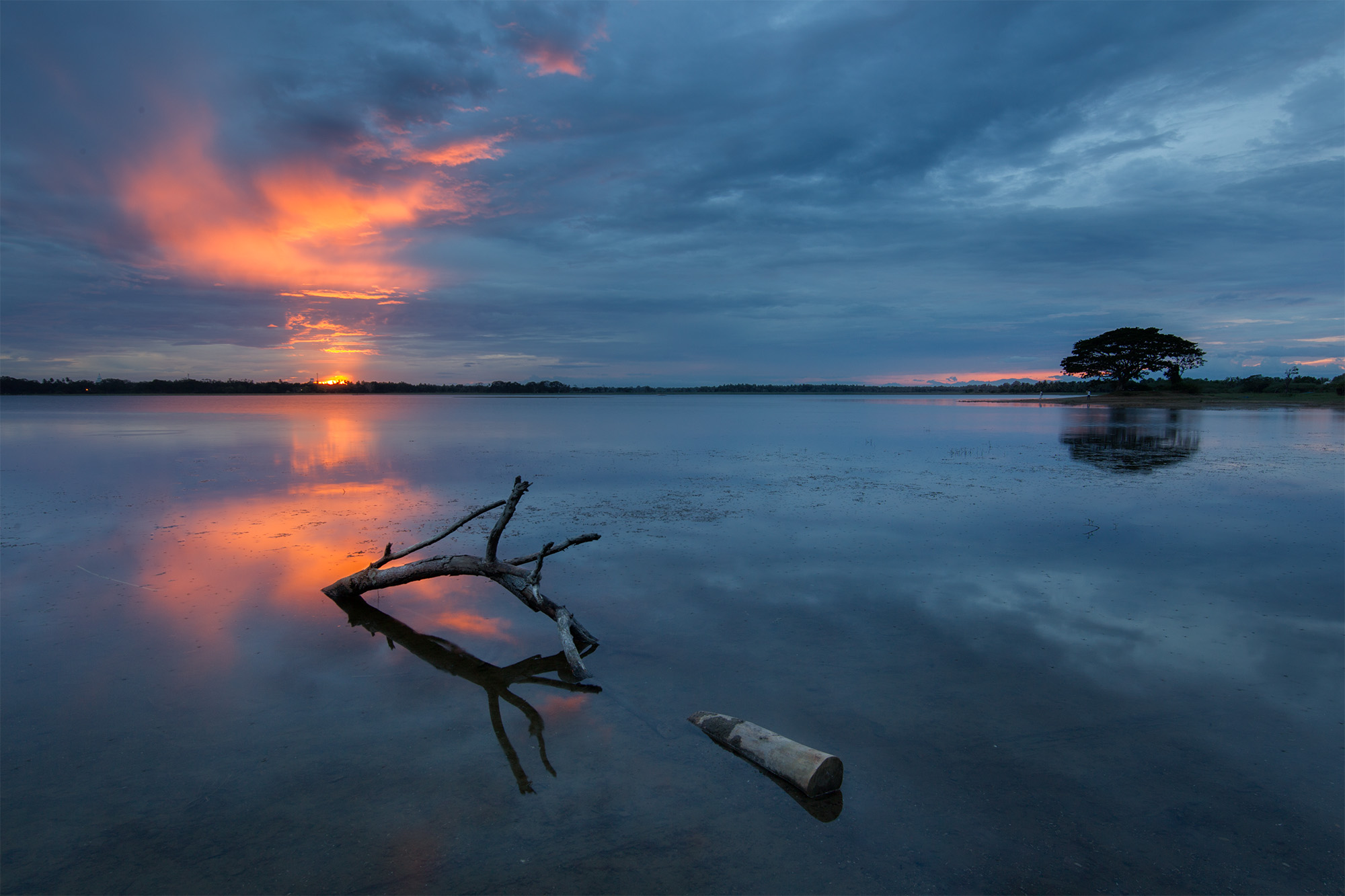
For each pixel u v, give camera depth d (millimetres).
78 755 5094
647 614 7797
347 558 10211
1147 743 5121
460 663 6684
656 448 26281
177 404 89062
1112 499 14492
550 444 27625
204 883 3865
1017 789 4605
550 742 5258
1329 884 3770
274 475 18453
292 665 6633
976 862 3967
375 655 6871
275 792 4668
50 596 8469
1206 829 4211
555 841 4172
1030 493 15195
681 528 11820
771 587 8648
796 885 3803
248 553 10484
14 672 6406
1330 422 39969
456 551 10523
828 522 12312
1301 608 7805
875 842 4133
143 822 4371
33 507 13977
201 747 5207
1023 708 5637
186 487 16406
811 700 5801
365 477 18031
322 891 3809
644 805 4504
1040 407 68438
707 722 5406
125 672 6441
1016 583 8750
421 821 4363
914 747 5098
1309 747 5043
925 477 17781
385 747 5211
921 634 7148
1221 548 10398
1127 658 6535
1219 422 40688
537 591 7453
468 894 3762
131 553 10422
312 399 138000
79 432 34625
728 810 4449
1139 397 75312
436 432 35156
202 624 7645
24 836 4242
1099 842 4113
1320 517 12562
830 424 42625
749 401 135375
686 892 3752
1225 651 6672
